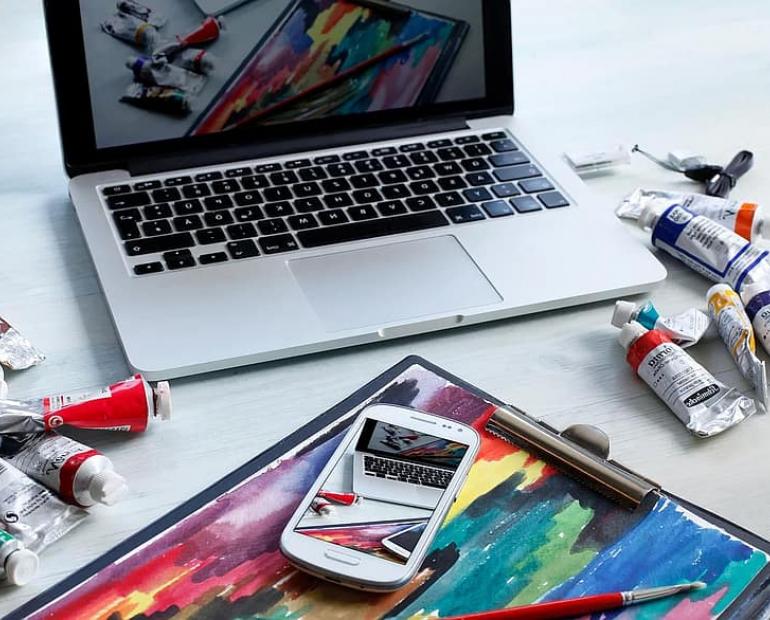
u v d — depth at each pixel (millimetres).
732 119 971
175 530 546
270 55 822
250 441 611
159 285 696
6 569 514
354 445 582
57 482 558
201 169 809
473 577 526
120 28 782
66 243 771
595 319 719
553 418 636
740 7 1177
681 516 563
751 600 519
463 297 708
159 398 606
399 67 856
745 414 638
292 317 679
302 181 804
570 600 511
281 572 527
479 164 842
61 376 650
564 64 1056
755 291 717
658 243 780
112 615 503
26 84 986
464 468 570
